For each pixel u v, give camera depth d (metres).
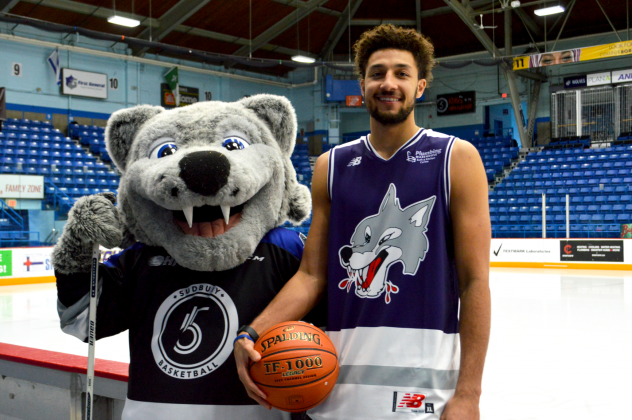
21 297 9.33
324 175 1.93
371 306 1.76
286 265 2.05
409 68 1.78
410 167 1.79
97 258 1.87
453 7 17.03
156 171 1.80
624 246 13.26
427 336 1.70
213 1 17.41
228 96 20.98
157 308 1.96
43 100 16.86
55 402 2.77
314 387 1.65
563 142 19.22
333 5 19.09
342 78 21.20
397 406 1.66
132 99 18.67
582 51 15.47
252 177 1.84
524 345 5.33
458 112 21.11
